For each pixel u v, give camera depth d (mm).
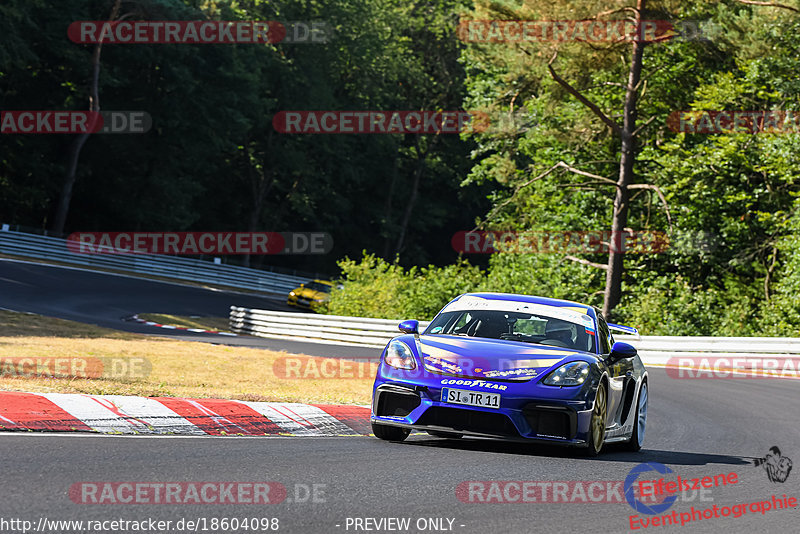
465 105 152875
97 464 22641
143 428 29969
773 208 120438
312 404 37594
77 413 29672
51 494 18953
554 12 108312
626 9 110062
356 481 22812
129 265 172000
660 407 52125
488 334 32844
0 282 122312
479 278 129250
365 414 38250
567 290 129250
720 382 68438
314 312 155000
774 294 116812
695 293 118312
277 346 85688
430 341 31328
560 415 29109
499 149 147000
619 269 118562
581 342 32625
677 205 122250
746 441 39031
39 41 190250
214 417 32562
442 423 29703
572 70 117125
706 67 125938
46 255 163500
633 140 117688
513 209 153875
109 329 78938
